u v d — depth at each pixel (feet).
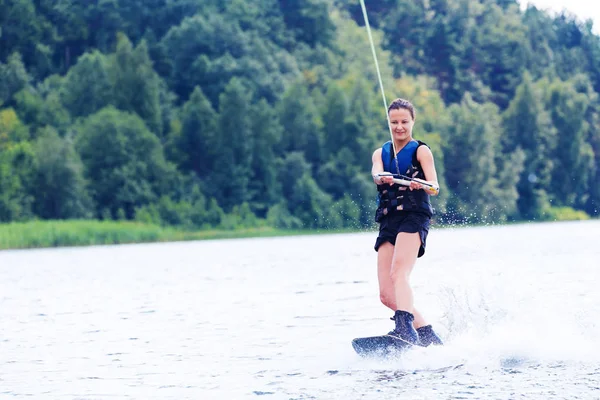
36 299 84.02
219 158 507.30
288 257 160.35
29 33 590.96
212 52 587.68
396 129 45.24
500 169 601.62
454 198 563.89
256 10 628.69
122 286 98.43
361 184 512.63
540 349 41.42
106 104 520.83
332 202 507.30
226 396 34.73
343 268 117.50
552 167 631.15
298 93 535.60
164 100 552.00
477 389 33.71
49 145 451.12
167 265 147.84
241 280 100.17
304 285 88.43
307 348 46.09
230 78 570.05
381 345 41.47
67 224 387.55
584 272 88.43
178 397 35.04
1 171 442.09
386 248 44.91
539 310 51.31
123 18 625.41
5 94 520.83
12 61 528.22
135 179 477.77
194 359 44.29
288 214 499.92
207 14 617.62
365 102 550.36
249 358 43.73
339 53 652.07
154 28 632.79
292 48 639.35
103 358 45.93
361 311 62.64
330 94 536.42
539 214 609.83
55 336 55.62
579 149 643.86
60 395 36.24
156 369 41.83
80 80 523.70
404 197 44.21
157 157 487.61
